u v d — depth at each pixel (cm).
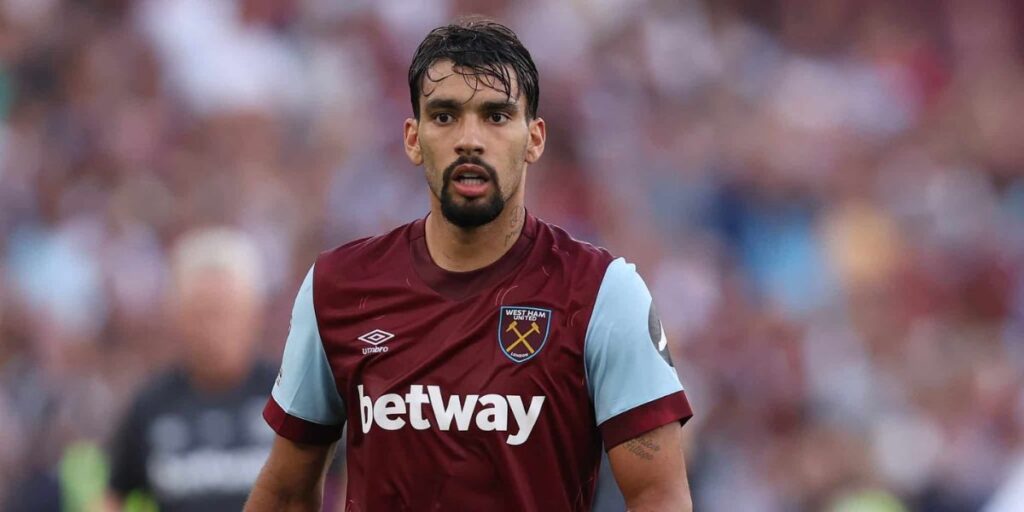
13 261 3978
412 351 1268
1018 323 4544
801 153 4878
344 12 4769
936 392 3759
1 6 4588
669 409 1257
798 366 3906
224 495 2300
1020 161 5172
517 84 1249
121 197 4141
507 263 1280
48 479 2891
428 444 1248
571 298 1261
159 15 4578
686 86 5022
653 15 5116
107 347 3788
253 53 4519
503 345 1252
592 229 4453
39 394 3469
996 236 4728
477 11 4881
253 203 4141
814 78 5191
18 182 4169
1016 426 3619
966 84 5403
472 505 1241
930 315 4503
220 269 2294
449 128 1247
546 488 1251
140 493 2325
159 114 4412
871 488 3475
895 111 5209
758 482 3562
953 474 3478
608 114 4766
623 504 2005
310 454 1362
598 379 1260
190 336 2306
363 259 1314
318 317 1309
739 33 5319
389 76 4694
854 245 4653
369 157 4388
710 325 4103
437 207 1280
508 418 1241
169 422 2306
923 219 4766
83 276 3912
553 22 4906
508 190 1252
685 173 4722
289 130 4472
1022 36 5612
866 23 5491
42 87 4500
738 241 4653
